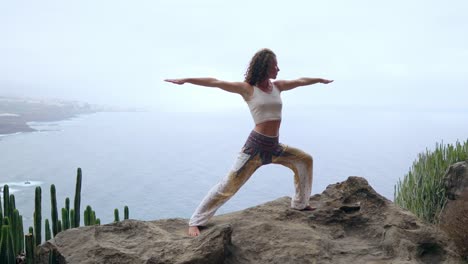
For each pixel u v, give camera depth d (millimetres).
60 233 4402
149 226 4543
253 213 5035
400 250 4254
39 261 4367
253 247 4211
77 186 5195
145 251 4008
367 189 5246
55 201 4926
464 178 7234
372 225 4809
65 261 4000
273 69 4320
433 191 7855
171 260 3766
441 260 4332
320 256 4066
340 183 5668
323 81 4656
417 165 8609
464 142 8906
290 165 4824
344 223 4891
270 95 4375
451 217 6328
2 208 4816
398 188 8750
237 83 4336
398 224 4602
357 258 4199
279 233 4402
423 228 4551
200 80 4145
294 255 4043
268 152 4520
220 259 3850
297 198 5027
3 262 4148
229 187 4492
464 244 5852
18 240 4727
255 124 4496
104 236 4340
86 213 5340
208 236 3930
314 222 4859
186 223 5004
